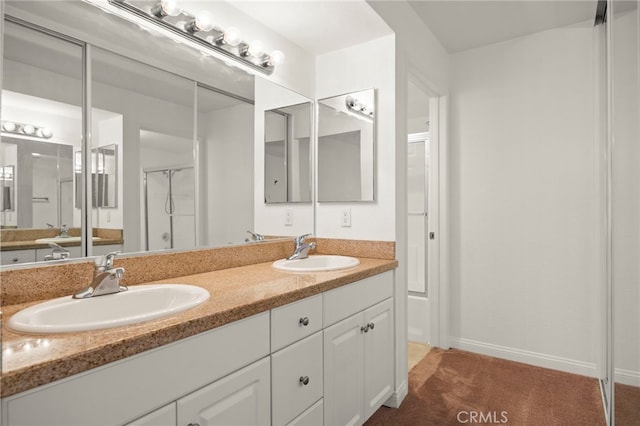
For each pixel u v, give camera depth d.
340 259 2.16
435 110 2.96
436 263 2.98
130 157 1.48
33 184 1.19
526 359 2.68
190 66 1.73
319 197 2.49
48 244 1.22
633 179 1.60
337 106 2.40
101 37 1.39
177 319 0.98
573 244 2.53
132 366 0.86
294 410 1.37
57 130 1.26
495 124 2.81
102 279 1.21
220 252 1.84
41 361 0.71
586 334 2.49
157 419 0.91
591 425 1.91
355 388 1.77
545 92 2.63
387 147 2.19
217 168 1.86
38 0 1.22
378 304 1.97
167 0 1.55
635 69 1.48
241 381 1.15
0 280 1.10
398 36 2.20
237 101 1.97
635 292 1.61
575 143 2.53
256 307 1.18
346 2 1.87
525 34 2.68
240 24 1.96
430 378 2.46
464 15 2.44
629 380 1.60
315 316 1.49
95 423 0.79
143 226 1.52
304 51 2.41
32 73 1.20
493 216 2.81
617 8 1.71
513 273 2.74
